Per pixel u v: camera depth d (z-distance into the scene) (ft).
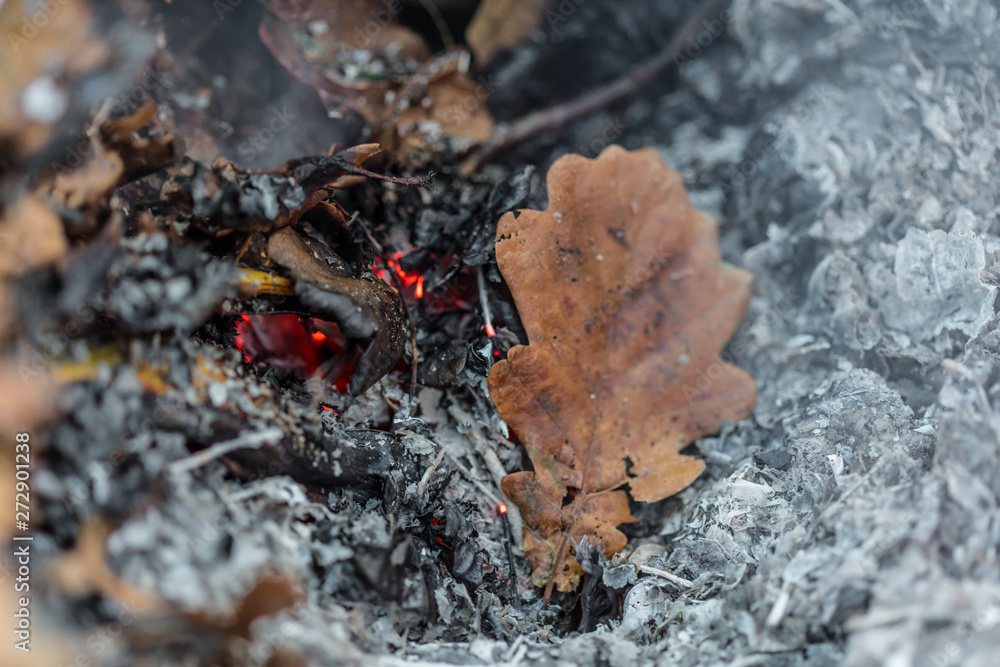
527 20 2.03
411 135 1.91
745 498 1.72
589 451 1.74
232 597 1.55
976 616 1.57
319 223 1.74
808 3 1.96
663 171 1.74
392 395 1.76
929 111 1.87
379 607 1.63
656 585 1.69
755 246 1.90
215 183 1.66
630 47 2.03
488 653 1.63
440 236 1.83
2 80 1.57
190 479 1.58
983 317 1.74
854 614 1.59
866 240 1.85
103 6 1.59
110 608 1.55
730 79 2.01
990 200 1.82
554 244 1.74
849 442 1.73
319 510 1.63
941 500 1.62
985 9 1.88
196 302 1.60
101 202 1.61
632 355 1.74
